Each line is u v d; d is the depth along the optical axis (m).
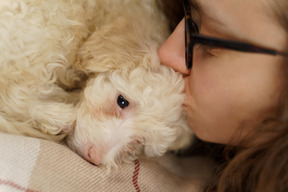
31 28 0.37
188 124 0.39
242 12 0.29
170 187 0.39
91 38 0.39
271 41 0.28
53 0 0.38
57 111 0.39
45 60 0.38
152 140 0.39
